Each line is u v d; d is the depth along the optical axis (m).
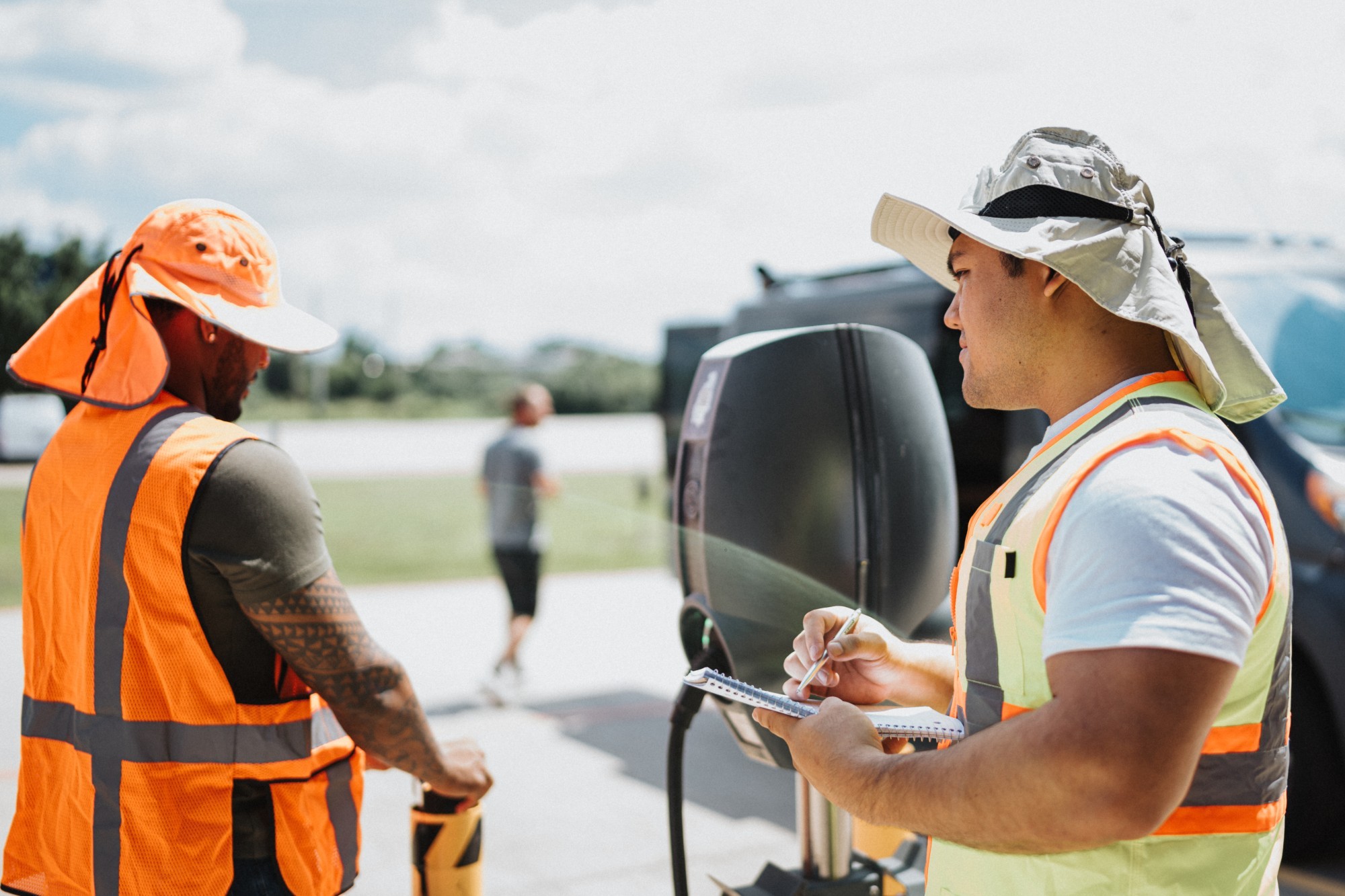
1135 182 1.02
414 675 6.18
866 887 1.51
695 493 1.52
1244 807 0.93
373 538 13.88
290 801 1.32
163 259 1.37
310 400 40.69
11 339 6.05
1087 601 0.85
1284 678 0.96
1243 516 0.87
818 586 1.48
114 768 1.28
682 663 6.46
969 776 0.88
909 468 1.52
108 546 1.28
